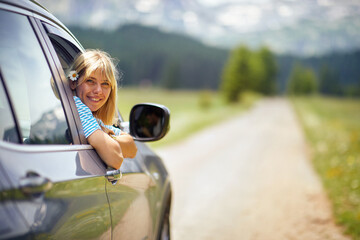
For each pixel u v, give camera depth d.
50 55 1.75
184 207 6.04
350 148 11.06
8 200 1.17
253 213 5.82
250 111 44.84
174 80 179.25
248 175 8.83
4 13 1.49
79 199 1.54
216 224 5.27
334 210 5.77
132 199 2.15
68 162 1.58
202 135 18.20
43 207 1.31
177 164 10.02
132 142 2.13
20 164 1.28
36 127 1.51
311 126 22.42
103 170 1.84
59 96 1.73
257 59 120.81
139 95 115.25
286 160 11.28
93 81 1.96
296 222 5.40
